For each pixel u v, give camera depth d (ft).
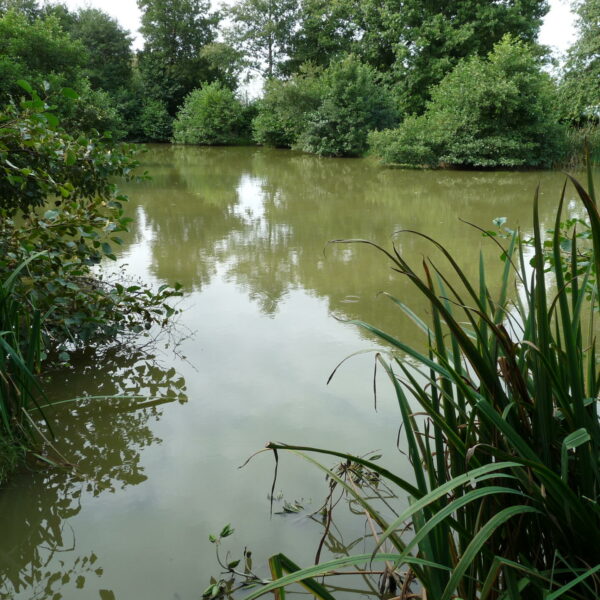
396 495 6.98
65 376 10.34
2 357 7.61
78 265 11.15
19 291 9.97
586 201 3.25
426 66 74.33
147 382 10.08
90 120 46.24
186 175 45.83
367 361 10.87
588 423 3.76
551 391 3.83
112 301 11.46
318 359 11.02
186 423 8.78
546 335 3.76
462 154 51.98
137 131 99.55
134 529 6.53
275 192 36.32
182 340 12.01
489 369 3.90
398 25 75.25
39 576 5.85
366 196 34.94
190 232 23.79
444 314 3.76
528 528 4.09
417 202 32.53
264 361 10.93
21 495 7.14
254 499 7.01
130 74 105.29
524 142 51.88
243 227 25.00
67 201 11.94
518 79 50.70
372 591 5.50
